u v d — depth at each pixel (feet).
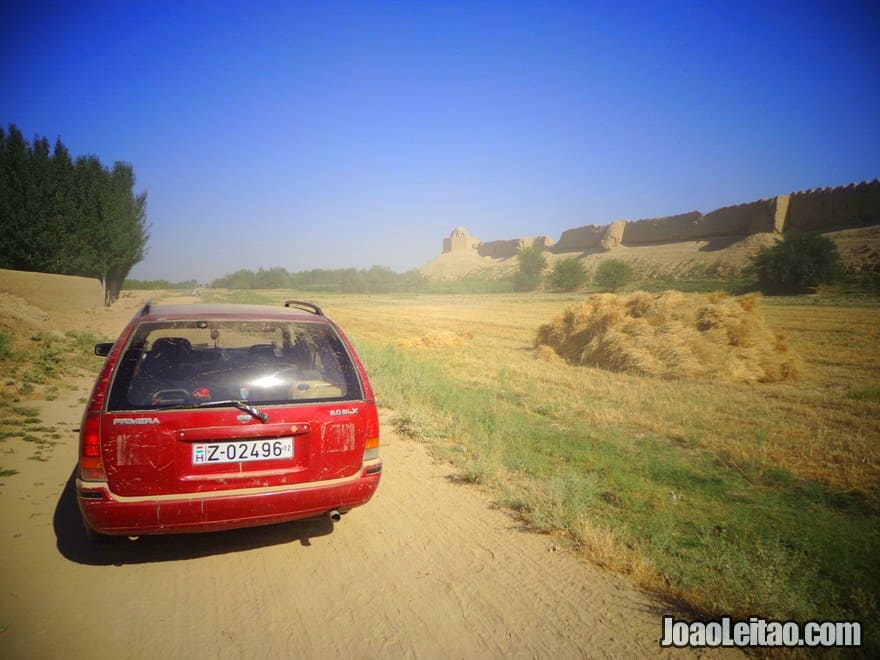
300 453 11.62
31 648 8.90
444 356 52.47
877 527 14.78
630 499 16.24
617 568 12.16
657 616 10.41
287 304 18.62
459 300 211.41
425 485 17.42
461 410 26.68
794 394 34.40
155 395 11.13
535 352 53.31
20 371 33.04
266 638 9.45
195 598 10.66
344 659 8.95
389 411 27.91
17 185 97.96
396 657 9.03
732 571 11.50
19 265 100.78
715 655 9.23
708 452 21.74
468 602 10.75
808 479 18.56
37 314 56.49
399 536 13.66
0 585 10.78
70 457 18.70
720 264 294.66
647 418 27.22
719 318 44.88
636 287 263.29
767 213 327.26
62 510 14.44
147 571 11.63
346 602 10.66
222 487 10.92
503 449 20.97
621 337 44.98
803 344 63.00
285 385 12.14
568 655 9.20
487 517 14.96
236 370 12.39
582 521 13.80
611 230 447.83
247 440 11.17
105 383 10.80
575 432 23.76
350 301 199.41
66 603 10.28
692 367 39.96
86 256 112.16
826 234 276.00
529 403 30.68
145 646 9.10
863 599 10.74
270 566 12.01
